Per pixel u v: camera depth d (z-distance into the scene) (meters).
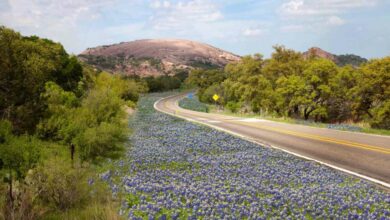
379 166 13.02
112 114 25.72
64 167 9.29
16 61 13.65
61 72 35.22
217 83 92.38
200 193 9.21
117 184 10.80
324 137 21.84
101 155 16.25
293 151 17.31
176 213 7.54
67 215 8.12
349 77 44.94
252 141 21.34
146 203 8.66
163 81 155.62
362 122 40.47
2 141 11.03
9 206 7.73
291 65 57.38
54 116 17.38
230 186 10.12
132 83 65.12
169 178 11.83
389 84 37.44
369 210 7.76
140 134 25.95
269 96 51.41
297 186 10.44
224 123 35.31
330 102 47.97
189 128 30.34
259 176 11.59
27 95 14.37
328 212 7.58
